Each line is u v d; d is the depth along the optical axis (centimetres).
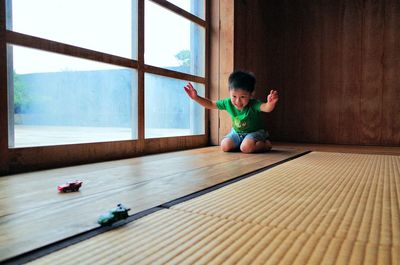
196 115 292
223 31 288
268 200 105
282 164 180
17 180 132
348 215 90
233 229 79
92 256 64
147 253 65
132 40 214
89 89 229
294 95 370
